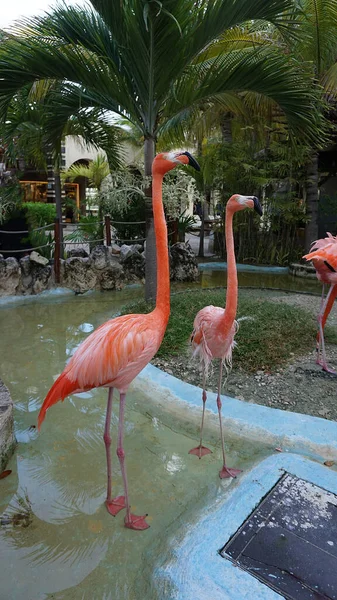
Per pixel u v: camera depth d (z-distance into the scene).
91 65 5.08
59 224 7.23
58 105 6.00
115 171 8.70
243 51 5.36
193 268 8.66
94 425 3.18
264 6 4.57
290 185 9.90
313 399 3.40
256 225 10.80
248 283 8.60
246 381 3.71
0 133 6.55
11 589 1.83
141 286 8.00
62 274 7.30
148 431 3.10
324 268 3.76
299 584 1.79
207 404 3.27
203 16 4.62
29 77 5.07
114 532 2.15
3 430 2.64
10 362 4.36
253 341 4.24
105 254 7.57
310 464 2.55
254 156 10.65
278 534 2.05
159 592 1.79
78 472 2.63
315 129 5.54
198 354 2.81
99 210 10.93
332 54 8.30
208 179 10.36
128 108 5.54
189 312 5.19
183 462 2.73
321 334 3.89
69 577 1.89
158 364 4.07
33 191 16.36
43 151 7.46
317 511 2.20
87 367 2.08
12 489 2.47
